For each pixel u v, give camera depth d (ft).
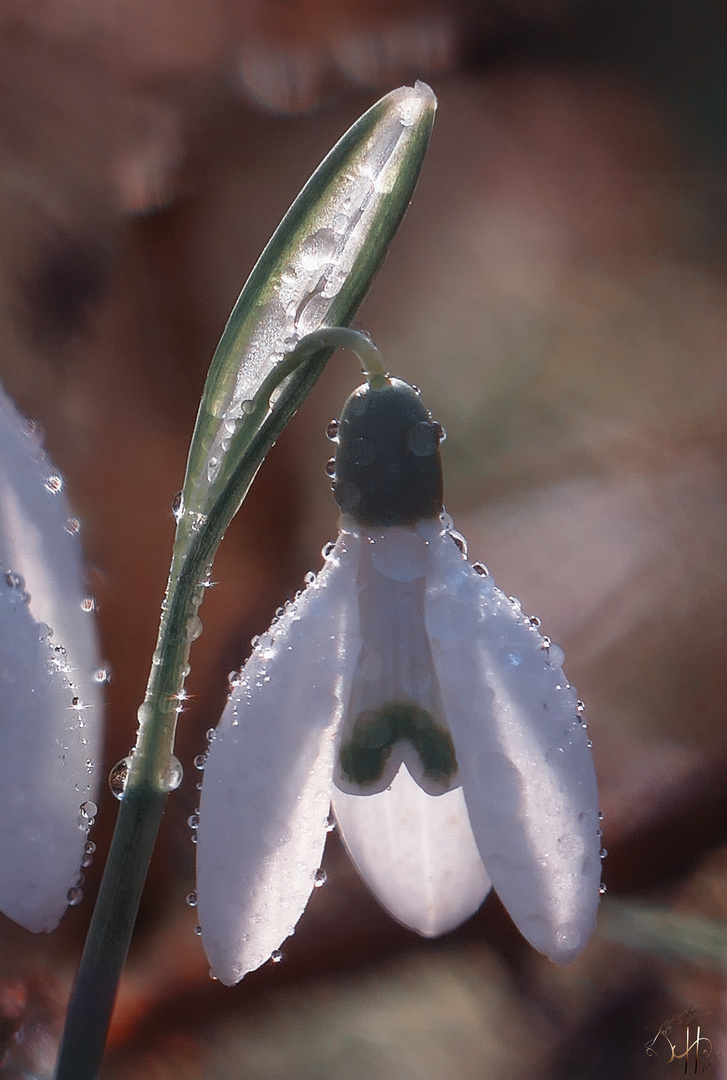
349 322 0.78
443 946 1.06
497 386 1.69
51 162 1.50
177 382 1.46
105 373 1.45
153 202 1.57
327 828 0.75
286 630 0.75
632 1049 0.96
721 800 1.08
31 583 0.75
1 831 0.74
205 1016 1.03
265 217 1.62
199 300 1.52
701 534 1.47
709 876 1.06
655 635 1.39
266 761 0.74
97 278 1.48
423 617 0.75
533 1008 1.04
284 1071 0.98
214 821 0.74
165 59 1.63
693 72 2.08
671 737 1.24
